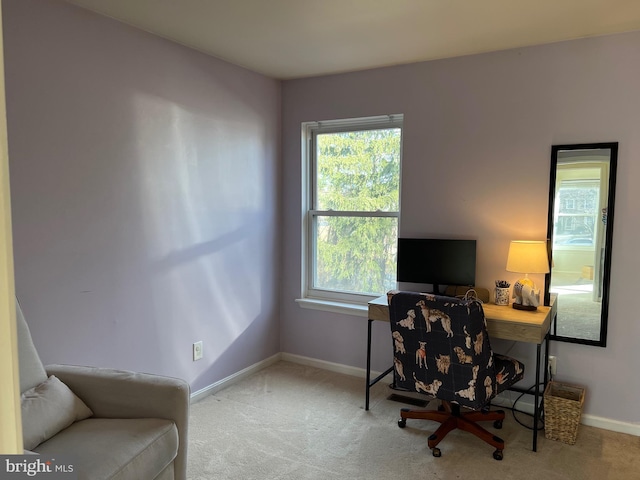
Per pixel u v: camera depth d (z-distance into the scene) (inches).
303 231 147.9
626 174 102.2
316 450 97.2
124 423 72.4
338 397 124.1
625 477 88.1
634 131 101.0
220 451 96.3
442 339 90.0
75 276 90.8
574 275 109.0
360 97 133.0
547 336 107.8
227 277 128.6
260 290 142.2
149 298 106.1
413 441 101.3
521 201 113.8
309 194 149.0
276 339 150.8
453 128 120.6
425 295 91.1
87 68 90.8
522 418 113.0
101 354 96.4
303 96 142.3
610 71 102.3
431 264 120.6
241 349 135.6
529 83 110.8
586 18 93.4
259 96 136.9
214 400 121.4
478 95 116.9
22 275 82.4
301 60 123.0
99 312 95.6
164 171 108.0
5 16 78.2
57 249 87.5
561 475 88.7
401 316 94.1
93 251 93.7
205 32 102.7
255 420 110.4
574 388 107.7
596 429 107.8
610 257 104.7
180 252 113.4
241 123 130.4
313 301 145.3
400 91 126.9
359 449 97.7
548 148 110.0
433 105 122.7
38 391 70.2
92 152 92.4
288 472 89.0
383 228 137.4
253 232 137.7
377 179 137.6
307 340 148.6
